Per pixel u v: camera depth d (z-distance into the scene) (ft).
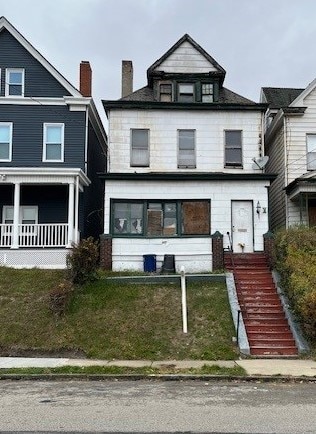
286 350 43.83
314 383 33.04
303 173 74.64
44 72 77.41
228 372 35.22
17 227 67.62
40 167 72.90
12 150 75.51
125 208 69.31
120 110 74.28
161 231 69.00
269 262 62.23
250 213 69.67
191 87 76.74
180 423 22.22
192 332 46.47
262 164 72.74
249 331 47.06
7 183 70.28
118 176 69.10
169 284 55.88
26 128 76.07
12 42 77.82
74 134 76.33
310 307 44.27
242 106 74.38
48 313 49.96
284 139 75.77
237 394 29.09
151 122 74.33
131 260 66.90
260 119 74.95
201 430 21.09
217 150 74.08
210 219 69.15
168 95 76.38
